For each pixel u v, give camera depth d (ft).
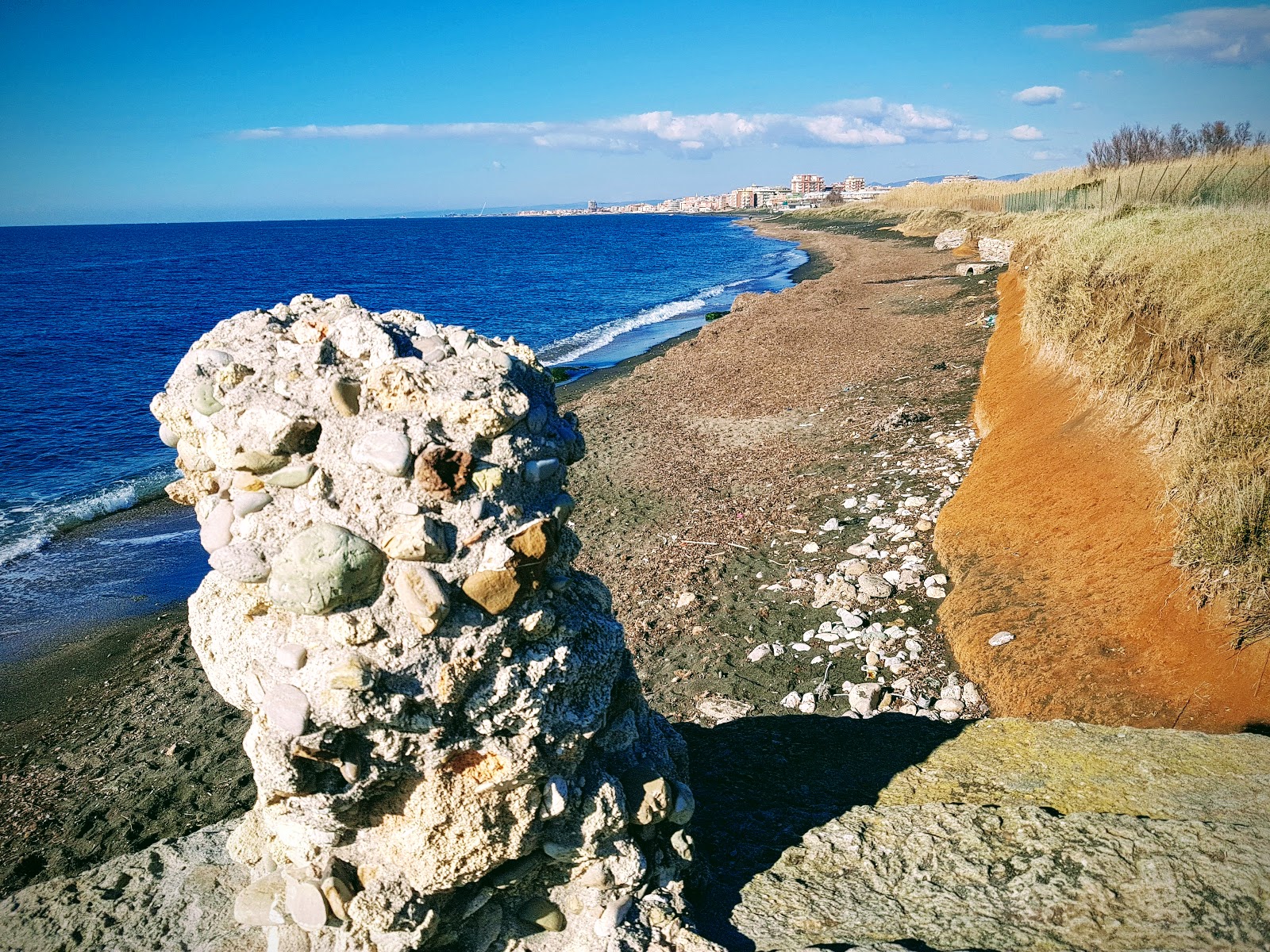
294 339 9.89
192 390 9.32
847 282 113.60
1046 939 8.80
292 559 8.38
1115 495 24.72
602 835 9.55
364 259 282.56
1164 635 19.31
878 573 28.94
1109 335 31.99
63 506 50.90
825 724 14.96
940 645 24.26
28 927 10.44
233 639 9.38
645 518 37.93
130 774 24.58
